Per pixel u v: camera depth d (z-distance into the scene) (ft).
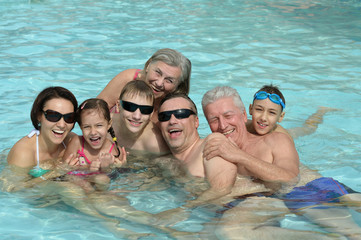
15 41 31.24
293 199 13.64
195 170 14.74
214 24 37.93
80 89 23.61
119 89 18.93
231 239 11.46
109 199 13.69
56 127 15.03
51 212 12.94
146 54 29.58
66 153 16.16
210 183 14.21
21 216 12.70
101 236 11.76
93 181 14.71
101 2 44.86
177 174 15.19
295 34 35.58
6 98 22.47
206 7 44.04
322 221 12.26
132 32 34.60
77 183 14.53
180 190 14.28
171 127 14.97
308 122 20.77
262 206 13.17
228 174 14.12
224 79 25.91
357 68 28.19
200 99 23.08
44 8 41.39
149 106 15.89
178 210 13.08
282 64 28.76
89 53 29.50
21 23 35.83
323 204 13.26
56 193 13.99
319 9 44.29
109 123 16.16
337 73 27.30
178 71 17.31
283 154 14.94
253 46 32.24
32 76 25.21
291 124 20.66
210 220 12.49
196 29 36.19
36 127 15.66
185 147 15.51
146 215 12.80
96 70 26.53
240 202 13.46
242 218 12.48
